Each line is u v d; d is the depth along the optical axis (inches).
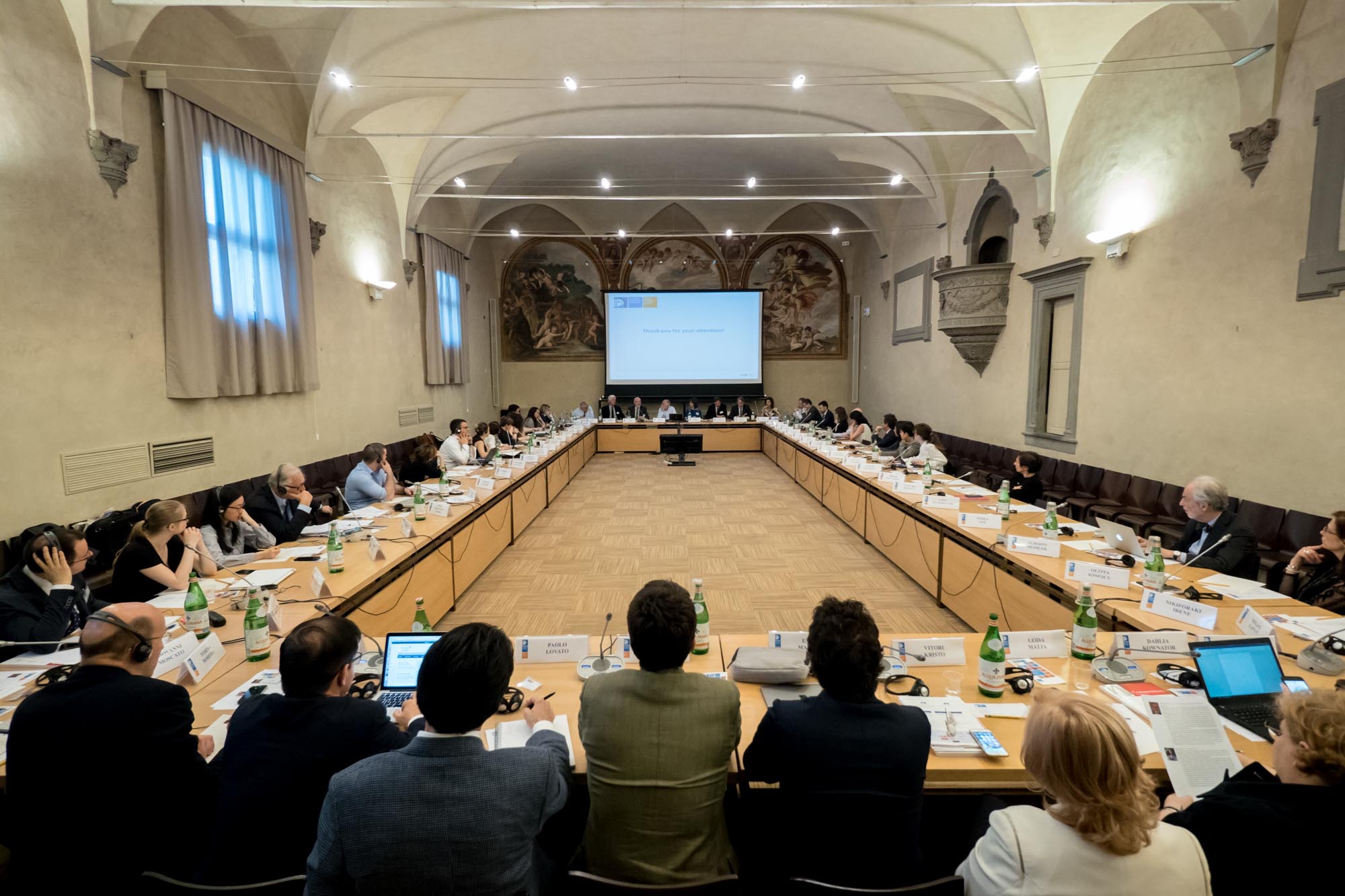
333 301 334.3
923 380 489.1
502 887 48.7
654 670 63.9
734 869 64.8
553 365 663.8
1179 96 239.6
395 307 406.9
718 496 365.1
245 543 177.3
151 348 212.2
